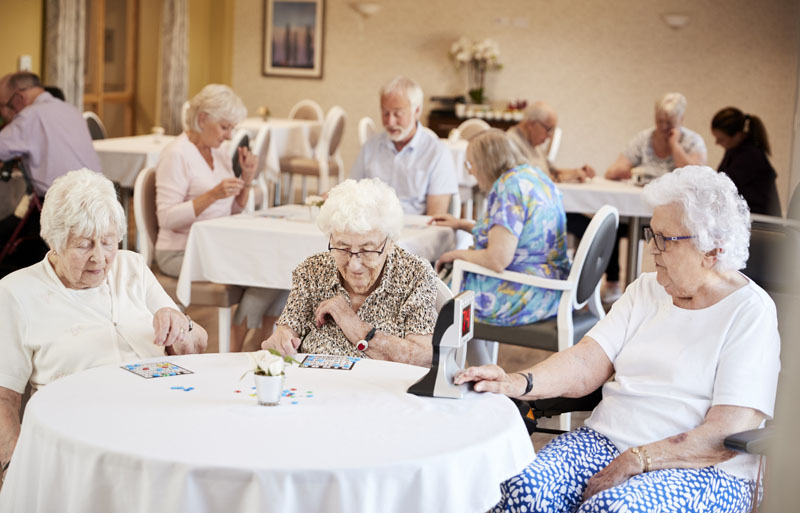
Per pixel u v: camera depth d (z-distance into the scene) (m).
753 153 5.71
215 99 4.00
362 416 1.82
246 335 4.08
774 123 10.05
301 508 1.54
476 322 3.41
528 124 5.68
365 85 11.07
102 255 2.23
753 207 5.70
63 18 8.30
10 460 1.98
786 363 0.93
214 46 11.42
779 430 0.89
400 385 2.04
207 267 3.70
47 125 4.93
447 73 10.80
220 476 1.53
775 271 2.43
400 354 2.33
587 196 5.40
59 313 2.26
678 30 10.18
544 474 2.04
